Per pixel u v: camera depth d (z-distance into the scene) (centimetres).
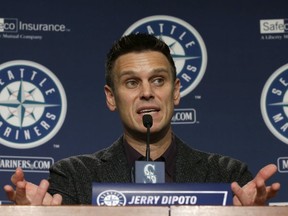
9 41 1156
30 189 654
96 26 1175
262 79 1153
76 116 1134
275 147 1125
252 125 1134
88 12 1179
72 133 1127
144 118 770
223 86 1149
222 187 653
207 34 1173
